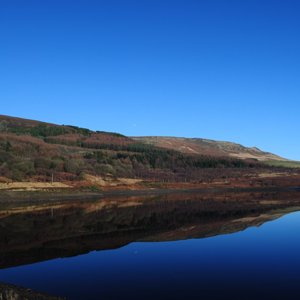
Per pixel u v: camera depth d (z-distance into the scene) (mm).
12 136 194625
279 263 27375
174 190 142250
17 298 19359
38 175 135000
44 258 30062
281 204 77750
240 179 184375
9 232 43750
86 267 27031
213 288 21891
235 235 39531
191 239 37562
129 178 164250
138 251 32219
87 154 194375
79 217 58750
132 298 20344
